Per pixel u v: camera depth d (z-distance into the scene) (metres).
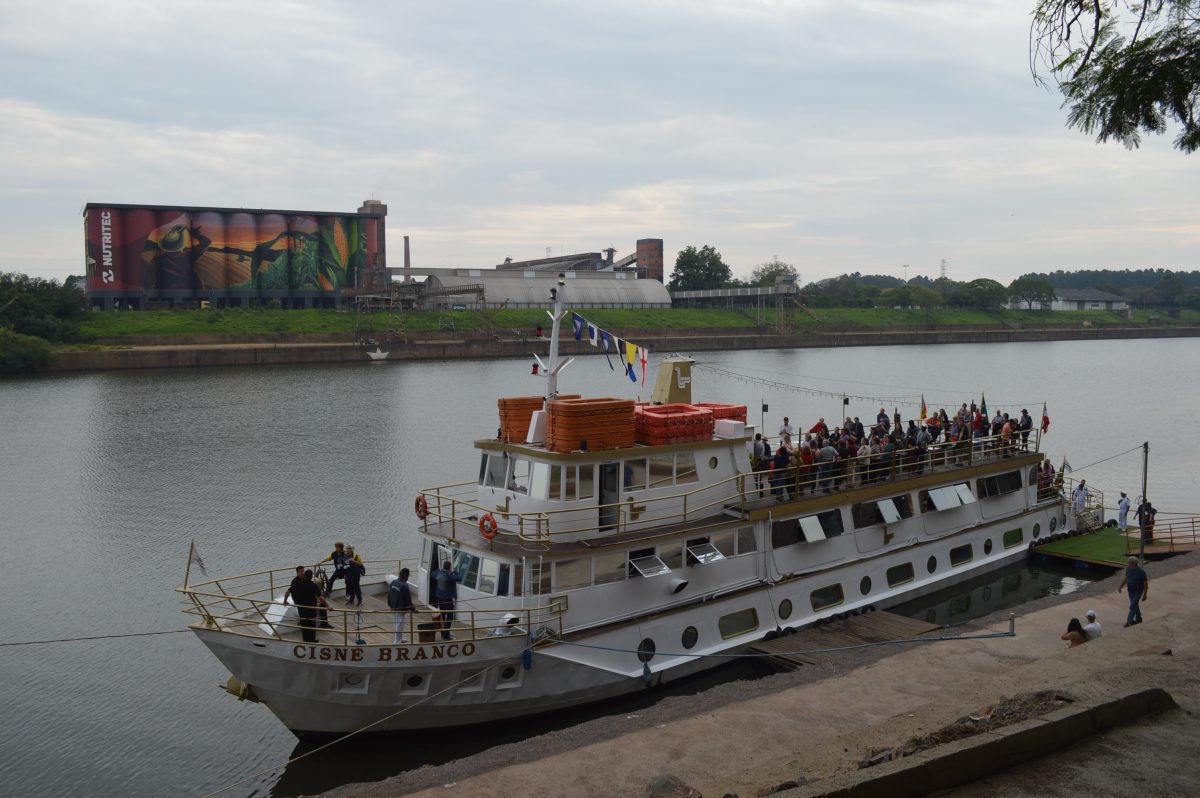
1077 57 11.73
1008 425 40.66
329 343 172.75
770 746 18.44
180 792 24.09
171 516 54.22
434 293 196.75
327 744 23.94
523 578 24.27
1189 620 21.56
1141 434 83.88
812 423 87.00
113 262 186.88
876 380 130.00
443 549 26.80
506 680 24.03
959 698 16.97
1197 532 44.31
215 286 197.62
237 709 29.14
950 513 36.41
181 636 35.69
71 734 27.48
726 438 28.75
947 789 11.46
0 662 33.12
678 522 27.56
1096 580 37.66
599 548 25.05
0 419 93.50
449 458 72.69
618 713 25.56
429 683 23.22
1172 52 11.02
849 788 10.93
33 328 148.50
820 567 31.11
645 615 26.27
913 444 36.16
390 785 17.31
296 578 24.17
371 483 63.22
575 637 24.73
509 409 26.95
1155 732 12.95
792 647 27.86
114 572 43.91
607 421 25.86
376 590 28.14
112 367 145.12
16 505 56.97
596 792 16.48
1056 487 42.50
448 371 149.75
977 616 33.94
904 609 34.06
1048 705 14.19
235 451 75.62
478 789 16.67
